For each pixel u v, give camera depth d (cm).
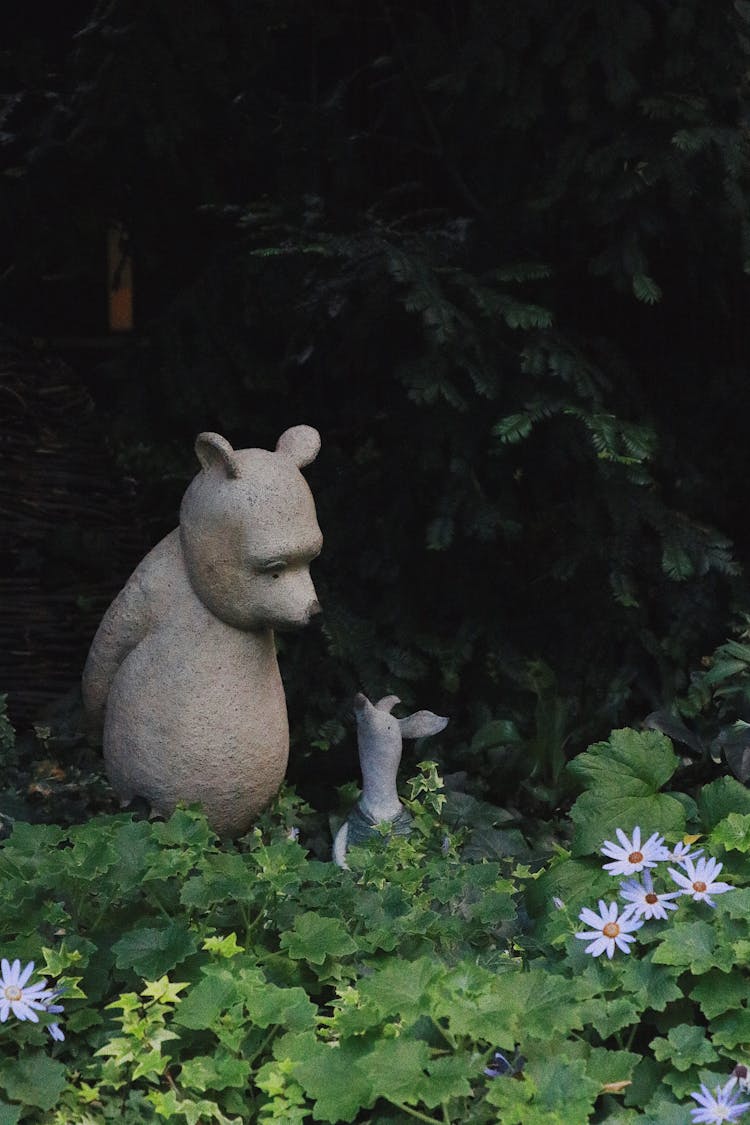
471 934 353
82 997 302
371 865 375
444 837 444
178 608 412
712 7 495
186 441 622
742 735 447
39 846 348
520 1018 285
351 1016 292
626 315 603
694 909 324
